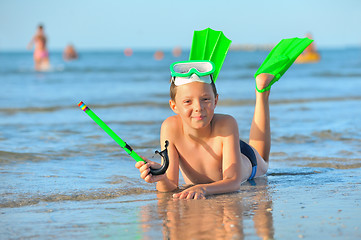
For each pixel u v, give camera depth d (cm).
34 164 460
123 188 364
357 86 1547
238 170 356
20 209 304
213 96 332
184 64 338
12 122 777
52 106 1015
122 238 242
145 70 2761
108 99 1183
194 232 248
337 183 375
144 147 552
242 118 798
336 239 232
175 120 368
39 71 2550
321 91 1380
